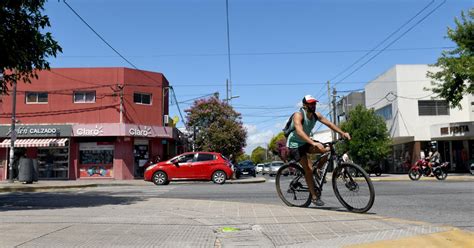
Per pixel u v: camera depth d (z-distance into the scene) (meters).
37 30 9.53
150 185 21.09
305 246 4.80
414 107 34.34
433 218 6.82
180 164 20.88
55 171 28.88
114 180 27.83
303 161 7.49
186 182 22.98
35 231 5.49
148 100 30.77
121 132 28.36
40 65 9.79
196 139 38.88
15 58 9.15
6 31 9.06
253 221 6.33
